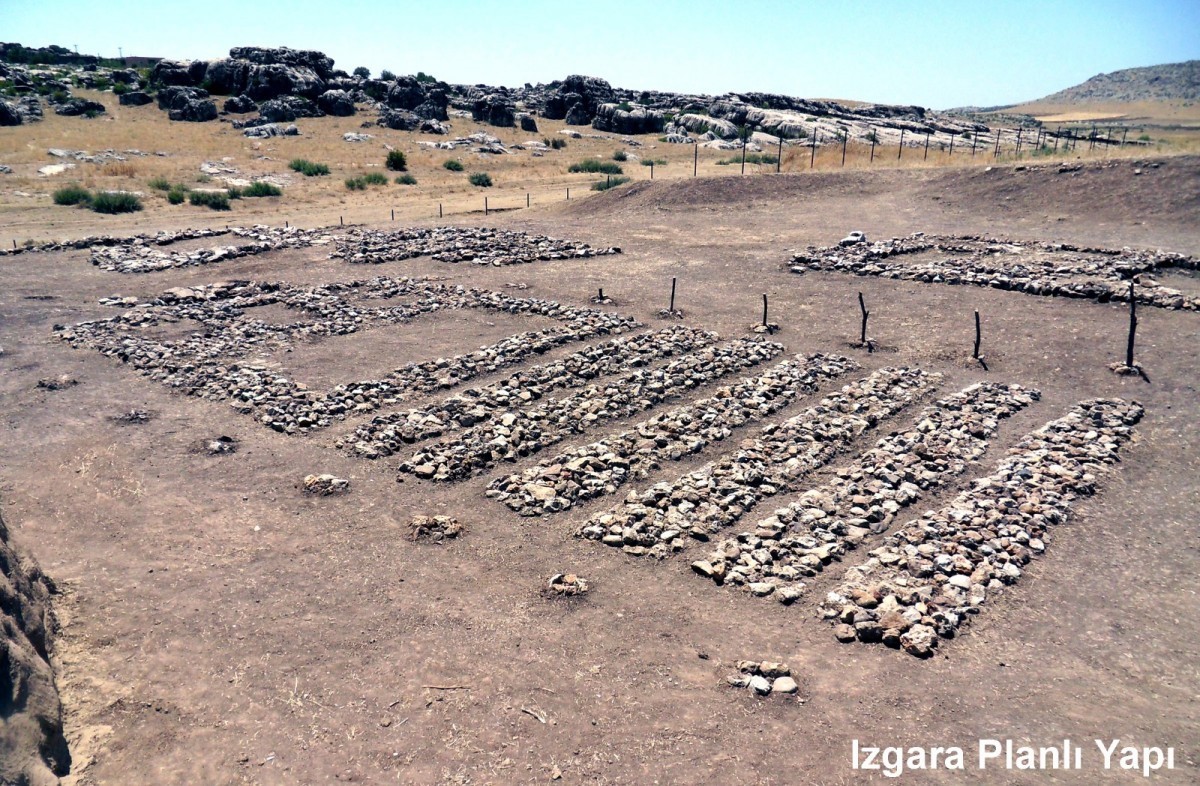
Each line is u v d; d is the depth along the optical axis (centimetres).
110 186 5153
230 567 1134
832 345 2172
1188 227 3209
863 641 973
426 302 2566
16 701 720
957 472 1400
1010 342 2116
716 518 1249
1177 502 1302
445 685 898
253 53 10338
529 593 1079
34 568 995
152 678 903
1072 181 3866
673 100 13200
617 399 1716
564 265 3222
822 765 779
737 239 3650
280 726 836
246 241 3631
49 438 1556
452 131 9450
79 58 12200
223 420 1656
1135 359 1936
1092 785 746
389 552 1179
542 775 771
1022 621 1003
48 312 2469
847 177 4709
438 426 1581
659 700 874
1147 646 956
